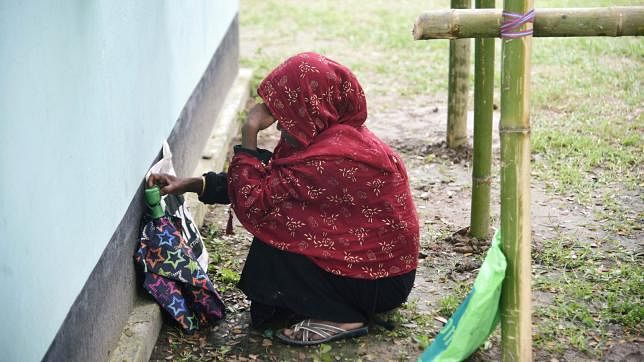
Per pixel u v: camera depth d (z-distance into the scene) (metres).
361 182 4.12
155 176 4.59
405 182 4.33
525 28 3.56
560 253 5.18
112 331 3.94
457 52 6.75
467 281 4.96
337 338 4.32
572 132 7.25
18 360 2.84
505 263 3.77
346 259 4.23
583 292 4.73
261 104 4.25
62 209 3.24
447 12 3.69
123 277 4.13
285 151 4.28
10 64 2.71
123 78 4.13
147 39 4.66
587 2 7.86
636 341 4.30
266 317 4.37
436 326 4.48
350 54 10.36
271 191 4.15
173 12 5.38
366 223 4.22
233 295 4.77
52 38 3.11
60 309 3.24
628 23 3.59
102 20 3.77
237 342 4.34
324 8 12.93
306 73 4.06
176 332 4.41
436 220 5.80
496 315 3.94
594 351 4.22
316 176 4.10
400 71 9.56
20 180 2.82
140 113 4.48
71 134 3.34
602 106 7.90
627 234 5.47
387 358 4.20
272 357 4.21
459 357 3.95
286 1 13.54
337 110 4.18
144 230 4.42
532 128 7.36
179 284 4.42
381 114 8.15
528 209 3.73
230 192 4.25
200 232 5.57
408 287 4.43
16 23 2.75
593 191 6.15
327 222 4.21
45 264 3.06
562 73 9.01
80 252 3.46
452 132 7.01
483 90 5.10
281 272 4.28
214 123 7.22
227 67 8.08
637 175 6.39
